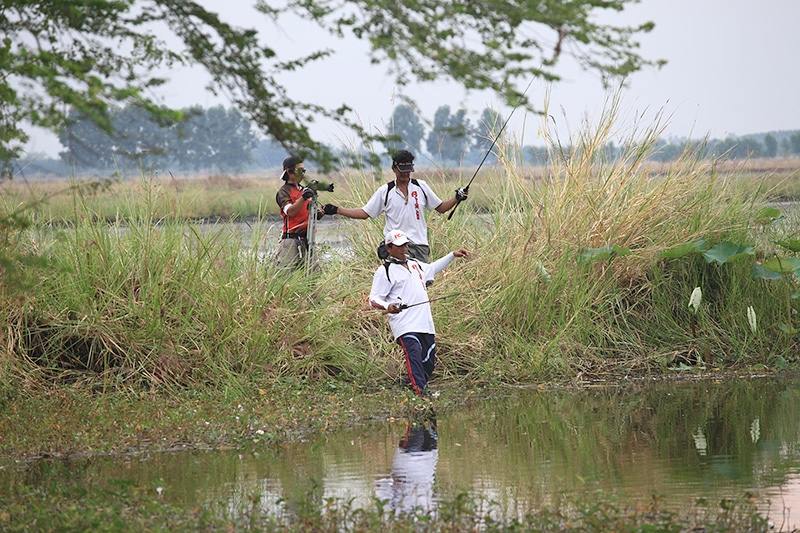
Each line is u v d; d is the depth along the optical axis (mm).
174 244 39938
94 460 29094
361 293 42094
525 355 42156
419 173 46875
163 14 22062
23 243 37312
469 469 27031
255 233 41688
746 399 37312
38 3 22000
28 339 37719
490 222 46156
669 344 44500
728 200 47219
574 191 45250
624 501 23141
